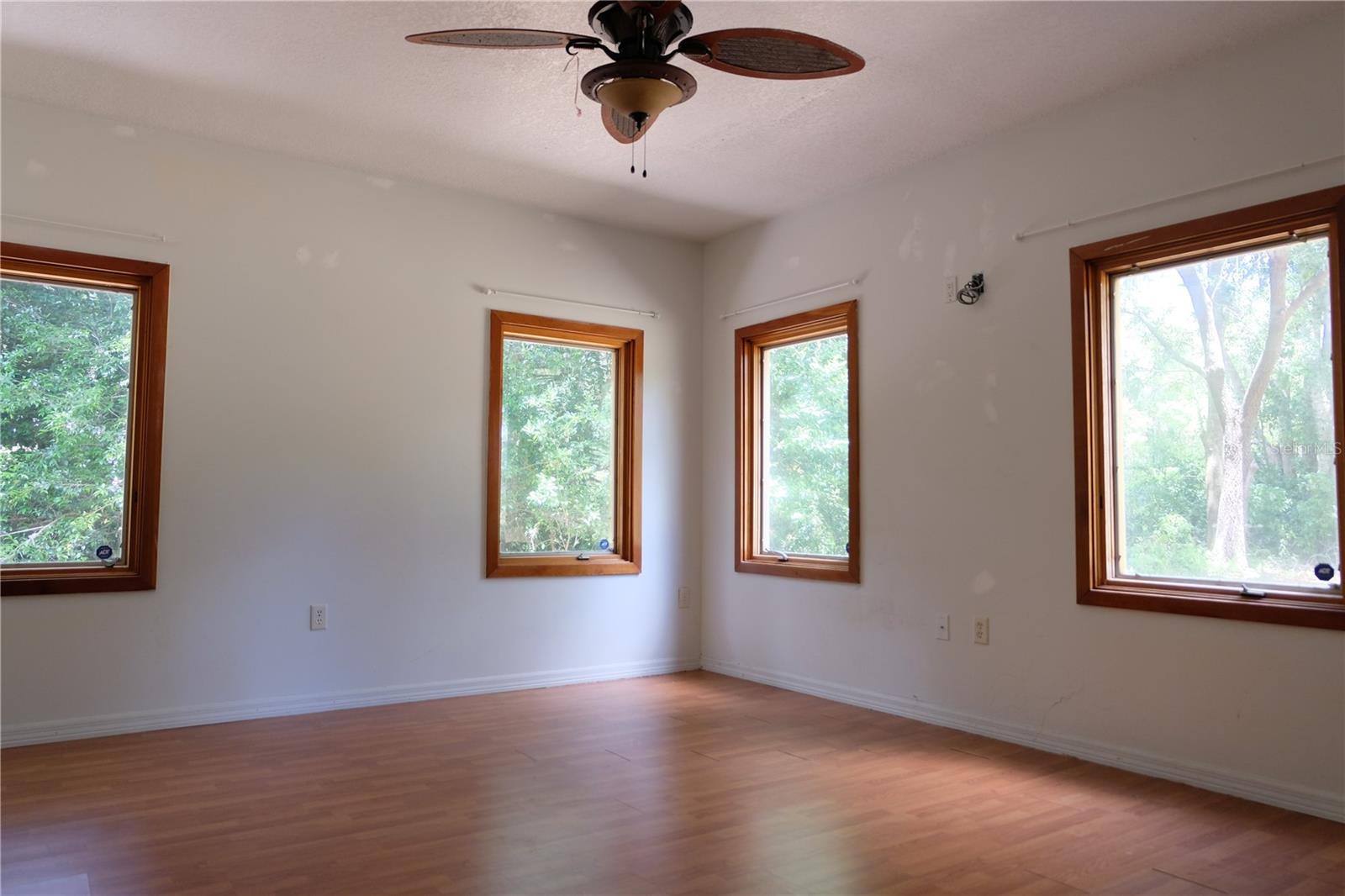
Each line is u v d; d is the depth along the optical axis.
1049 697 3.71
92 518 3.92
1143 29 3.12
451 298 4.78
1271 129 3.13
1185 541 3.40
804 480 5.02
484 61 3.40
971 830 2.78
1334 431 3.02
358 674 4.44
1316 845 2.67
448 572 4.71
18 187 3.75
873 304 4.56
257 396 4.23
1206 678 3.23
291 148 4.26
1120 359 3.64
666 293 5.54
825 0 2.94
